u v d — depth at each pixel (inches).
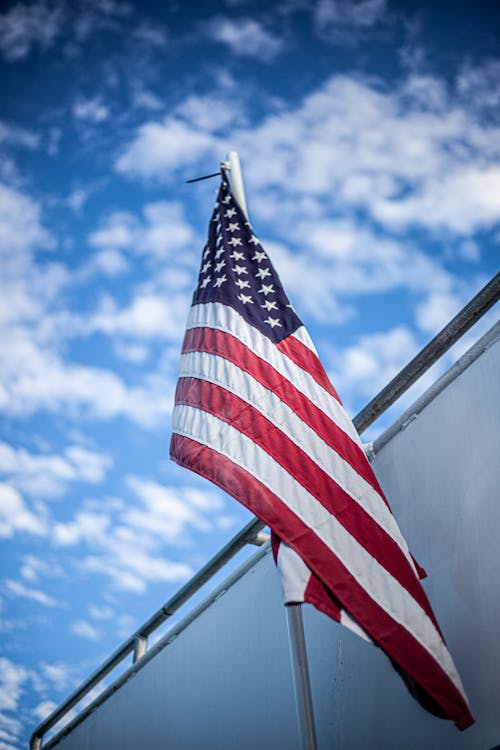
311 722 129.7
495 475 134.6
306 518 137.6
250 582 187.5
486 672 123.0
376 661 146.0
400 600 126.6
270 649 172.2
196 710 185.8
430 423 152.6
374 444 164.2
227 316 178.9
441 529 141.3
